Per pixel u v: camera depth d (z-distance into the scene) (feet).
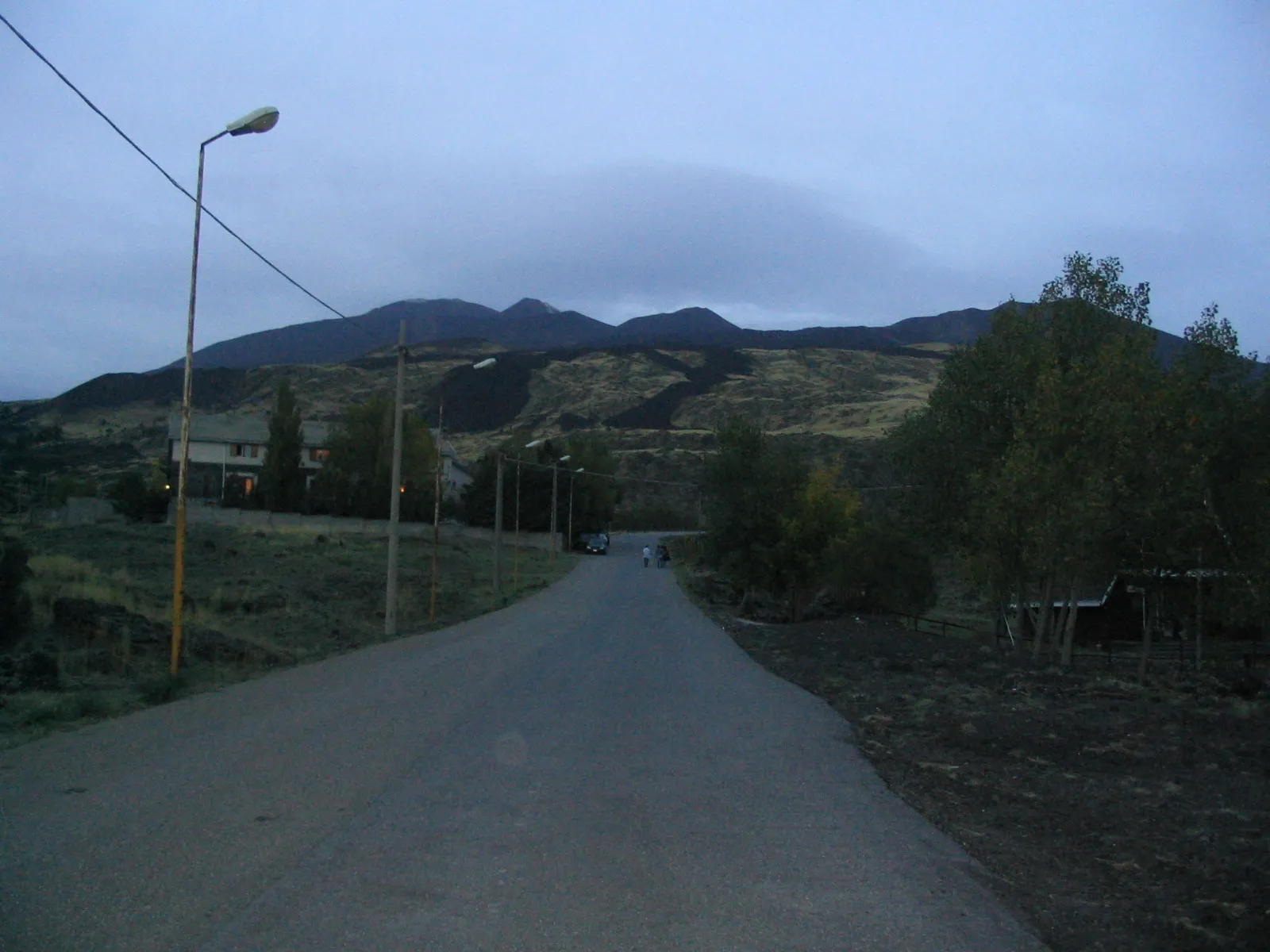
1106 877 22.04
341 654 71.87
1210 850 23.66
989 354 79.56
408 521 242.58
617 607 131.03
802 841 24.53
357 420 244.42
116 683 51.88
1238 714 46.16
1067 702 50.55
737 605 149.48
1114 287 76.07
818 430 435.53
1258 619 70.03
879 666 67.36
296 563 133.18
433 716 43.34
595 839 24.25
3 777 30.14
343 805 26.96
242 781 29.78
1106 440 65.82
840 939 17.93
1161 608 75.31
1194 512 66.80
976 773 33.32
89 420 484.33
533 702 48.14
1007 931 18.52
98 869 20.98
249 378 586.45
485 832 24.50
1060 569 68.23
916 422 85.92
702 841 24.32
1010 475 68.23
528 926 18.15
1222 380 70.59
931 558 125.29
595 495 305.73
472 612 119.03
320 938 17.33
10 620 58.49
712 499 138.92
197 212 54.44
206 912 18.52
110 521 185.26
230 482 244.63
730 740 38.88
